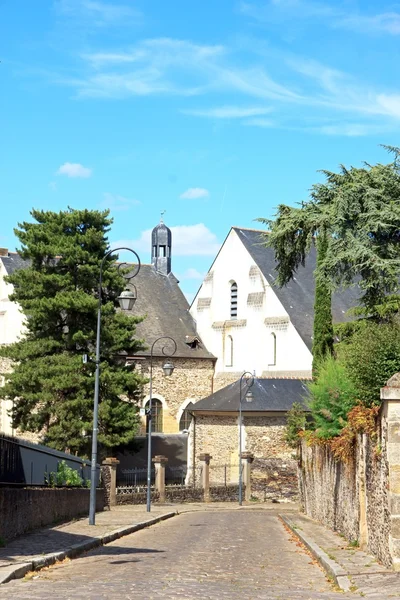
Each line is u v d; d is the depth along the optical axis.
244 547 18.95
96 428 25.12
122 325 46.91
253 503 49.50
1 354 46.16
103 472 41.16
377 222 26.53
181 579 12.29
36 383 44.44
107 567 14.08
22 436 55.47
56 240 46.12
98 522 26.14
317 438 24.55
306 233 29.69
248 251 61.84
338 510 21.66
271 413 51.53
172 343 62.59
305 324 58.19
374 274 27.17
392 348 16.75
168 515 34.56
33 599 9.91
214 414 53.69
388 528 13.45
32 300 45.16
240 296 62.09
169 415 60.84
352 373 17.36
